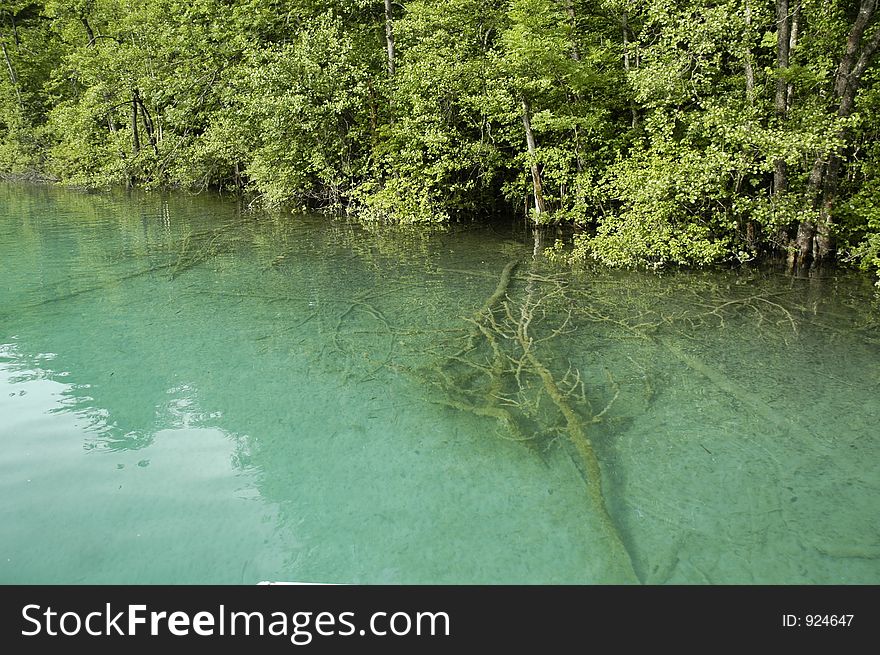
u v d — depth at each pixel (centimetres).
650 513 404
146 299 894
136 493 420
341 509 408
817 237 1040
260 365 648
